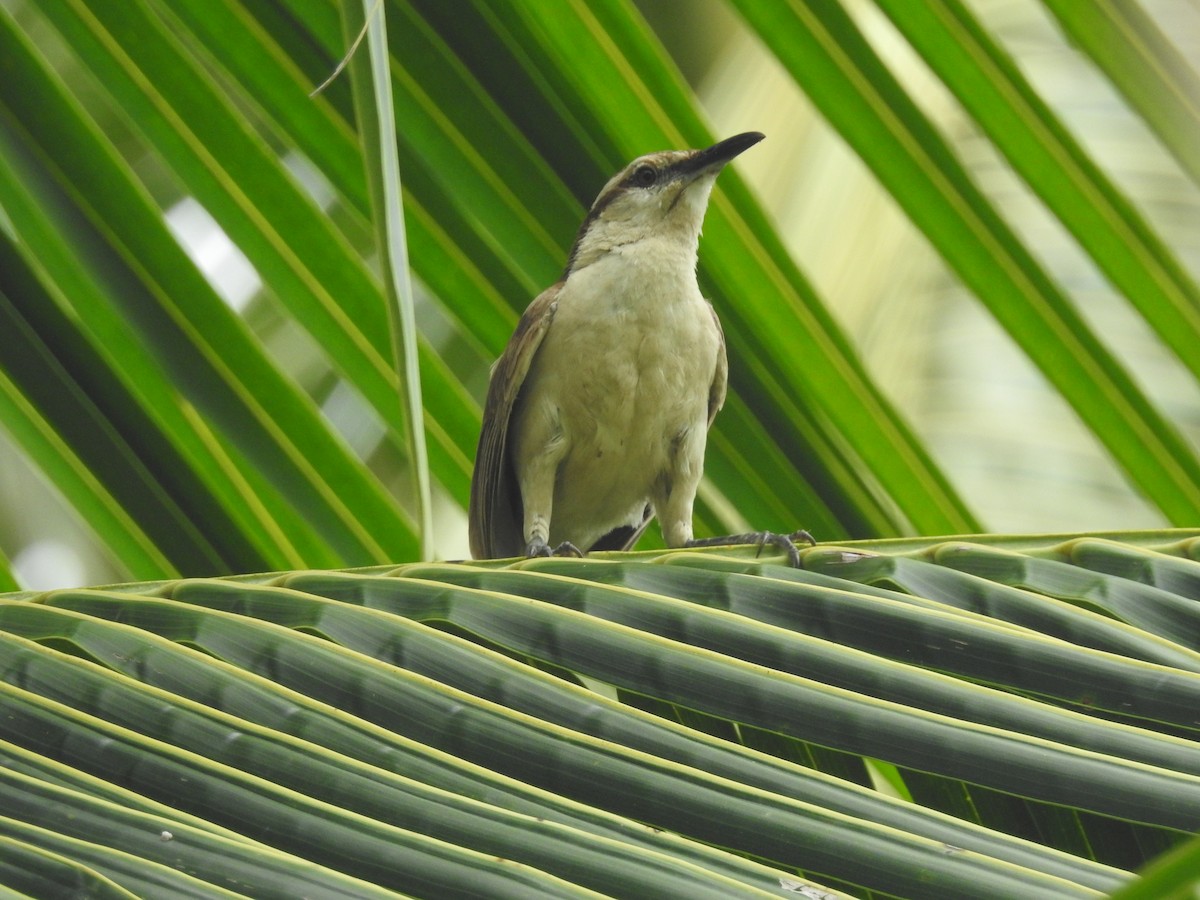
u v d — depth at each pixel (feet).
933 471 22.63
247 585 14.64
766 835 11.76
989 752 12.54
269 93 20.99
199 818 11.73
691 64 48.11
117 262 20.40
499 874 11.04
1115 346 43.06
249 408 21.01
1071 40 20.53
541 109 21.29
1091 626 14.47
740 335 22.97
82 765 12.17
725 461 23.75
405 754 12.50
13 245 20.08
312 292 21.68
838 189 45.75
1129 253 20.66
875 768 18.44
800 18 20.54
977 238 21.18
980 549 15.65
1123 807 12.10
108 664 13.44
